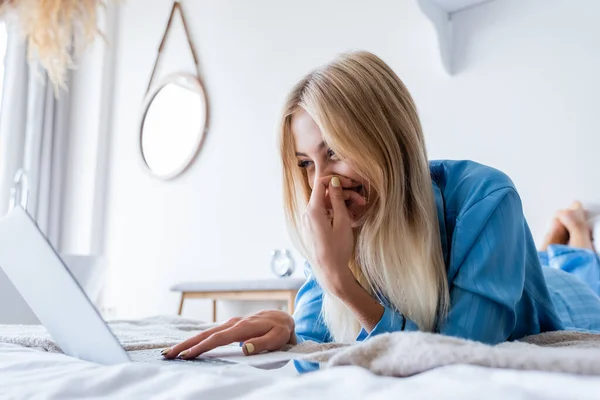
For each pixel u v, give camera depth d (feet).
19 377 1.33
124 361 1.63
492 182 2.66
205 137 9.37
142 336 3.02
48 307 1.92
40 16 7.40
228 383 1.07
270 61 8.73
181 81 9.85
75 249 10.55
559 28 5.84
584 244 5.13
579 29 5.71
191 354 1.96
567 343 2.27
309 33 8.26
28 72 10.50
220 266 8.82
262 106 8.72
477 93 6.34
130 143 10.48
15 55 10.30
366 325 2.65
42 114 10.53
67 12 7.64
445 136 6.54
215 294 7.57
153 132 10.11
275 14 8.76
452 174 2.96
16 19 7.61
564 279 3.97
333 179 2.79
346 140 2.66
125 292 10.03
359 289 2.68
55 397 1.07
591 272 4.81
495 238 2.46
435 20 6.40
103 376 1.18
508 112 6.09
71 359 1.75
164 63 10.28
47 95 10.67
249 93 8.92
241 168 8.81
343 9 7.84
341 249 2.69
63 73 8.38
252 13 9.10
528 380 0.90
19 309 5.95
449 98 6.55
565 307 3.70
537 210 5.80
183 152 9.58
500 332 2.34
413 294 2.56
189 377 1.14
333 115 2.67
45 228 10.35
